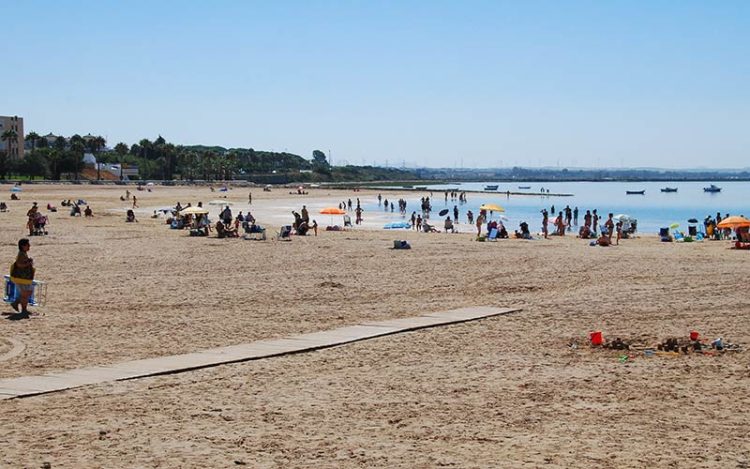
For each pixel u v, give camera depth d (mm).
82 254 39469
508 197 176750
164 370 15727
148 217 76250
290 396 14070
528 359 17172
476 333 20125
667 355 17484
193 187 192500
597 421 12578
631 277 31672
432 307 24188
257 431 11953
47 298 25328
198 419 12570
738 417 12812
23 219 67000
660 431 12023
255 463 10477
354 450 11047
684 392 14398
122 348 17969
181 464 10406
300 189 170375
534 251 43406
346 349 18141
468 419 12680
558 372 15961
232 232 52594
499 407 13391
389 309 23797
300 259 38281
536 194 197625
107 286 28344
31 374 15438
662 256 40500
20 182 165000
